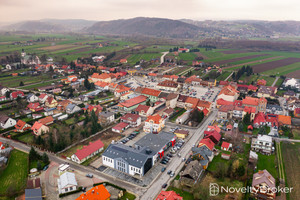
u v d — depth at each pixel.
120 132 146.75
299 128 153.12
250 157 116.94
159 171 108.75
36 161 114.75
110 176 105.00
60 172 103.19
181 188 96.12
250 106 174.38
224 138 139.25
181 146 131.12
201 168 106.06
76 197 91.31
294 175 105.81
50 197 90.94
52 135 134.38
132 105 184.75
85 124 151.00
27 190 89.31
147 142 125.25
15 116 169.62
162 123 152.88
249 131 148.25
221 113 168.75
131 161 105.94
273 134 142.62
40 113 174.62
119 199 89.62
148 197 91.31
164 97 196.50
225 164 112.75
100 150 125.62
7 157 116.75
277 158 119.00
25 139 138.62
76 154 114.69
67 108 175.62
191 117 167.75
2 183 98.56
